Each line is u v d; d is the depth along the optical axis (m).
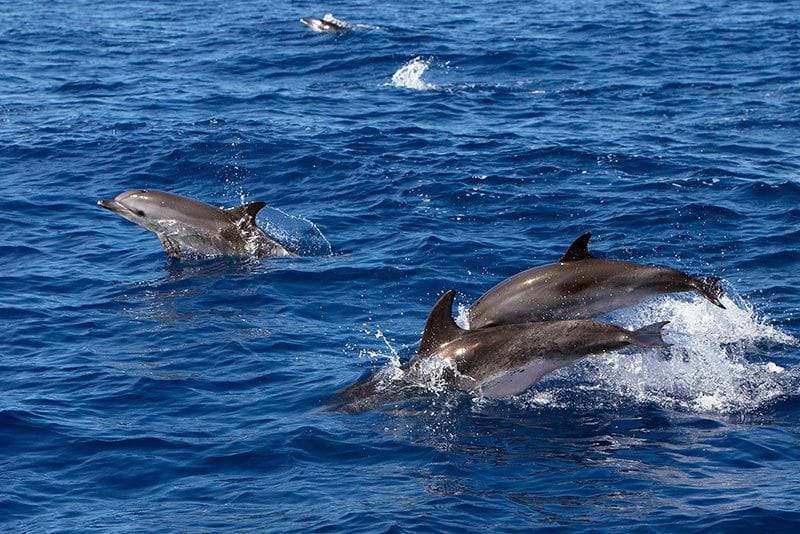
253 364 20.16
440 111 39.97
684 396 18.56
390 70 47.12
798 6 61.38
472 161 33.22
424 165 32.88
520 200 29.80
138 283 24.75
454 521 14.48
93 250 27.03
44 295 23.88
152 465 16.36
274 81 45.50
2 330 21.81
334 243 27.25
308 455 16.64
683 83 43.88
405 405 18.23
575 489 15.39
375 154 34.09
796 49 49.75
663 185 30.77
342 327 22.12
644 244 26.53
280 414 18.08
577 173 32.03
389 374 19.20
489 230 27.80
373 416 17.91
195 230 26.89
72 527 14.62
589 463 16.23
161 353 20.70
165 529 14.49
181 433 17.38
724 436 17.02
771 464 16.08
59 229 28.58
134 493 15.62
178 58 50.44
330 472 16.12
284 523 14.55
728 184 30.73
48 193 31.41
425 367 18.98
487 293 20.34
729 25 55.69
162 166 33.62
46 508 15.20
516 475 15.89
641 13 60.12
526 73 46.25
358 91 43.47
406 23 58.03
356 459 16.53
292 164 33.41
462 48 50.47
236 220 27.05
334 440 17.09
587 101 41.38
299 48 51.59
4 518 14.91
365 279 24.69
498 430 17.41
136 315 22.75
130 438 17.16
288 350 20.88
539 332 18.59
